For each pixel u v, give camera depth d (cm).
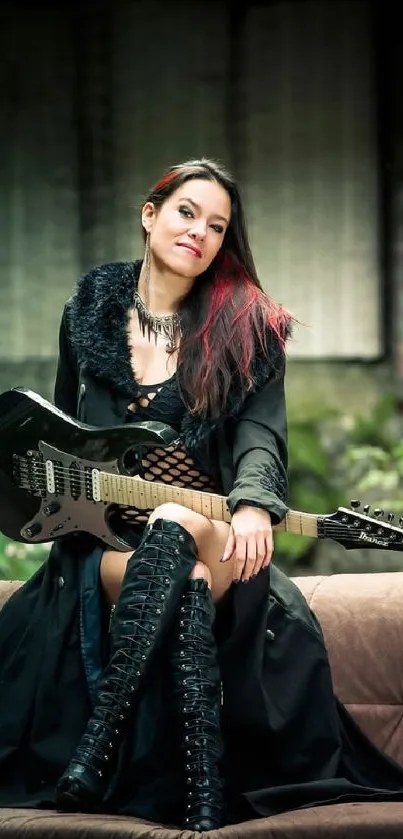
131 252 715
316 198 708
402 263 708
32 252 722
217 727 275
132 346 319
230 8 705
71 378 335
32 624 309
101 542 310
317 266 709
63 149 718
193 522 288
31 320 723
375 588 354
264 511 292
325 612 349
